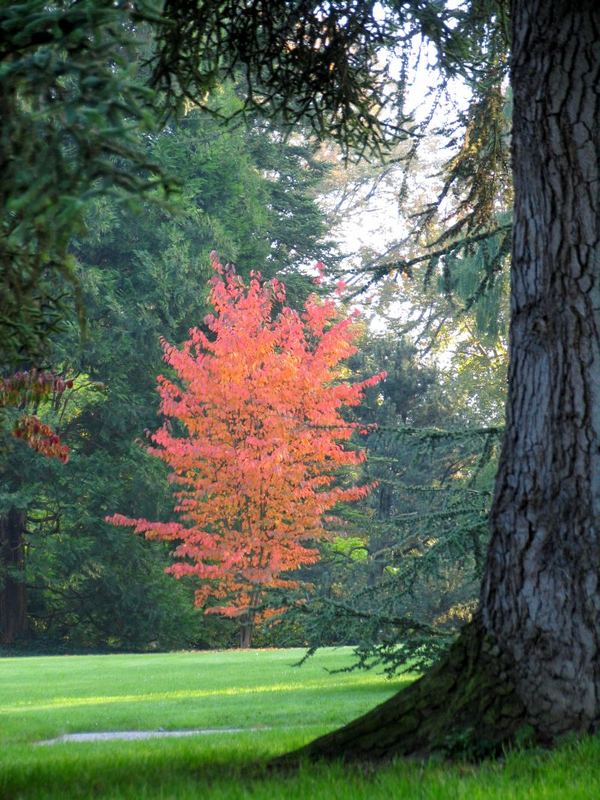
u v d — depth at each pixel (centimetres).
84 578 3547
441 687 673
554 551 665
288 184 4119
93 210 3175
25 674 1978
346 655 2261
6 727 1138
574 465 670
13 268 491
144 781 640
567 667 648
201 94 859
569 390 677
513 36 728
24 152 405
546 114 704
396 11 898
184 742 938
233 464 2741
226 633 3603
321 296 3966
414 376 4066
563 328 685
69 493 3266
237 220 3662
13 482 3300
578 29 700
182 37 814
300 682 1675
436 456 2691
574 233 690
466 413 4234
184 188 3416
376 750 657
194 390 2745
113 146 410
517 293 710
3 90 409
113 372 3306
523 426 691
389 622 1105
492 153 980
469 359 4375
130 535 3353
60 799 589
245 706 1326
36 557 3278
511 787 514
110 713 1275
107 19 408
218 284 2809
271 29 867
